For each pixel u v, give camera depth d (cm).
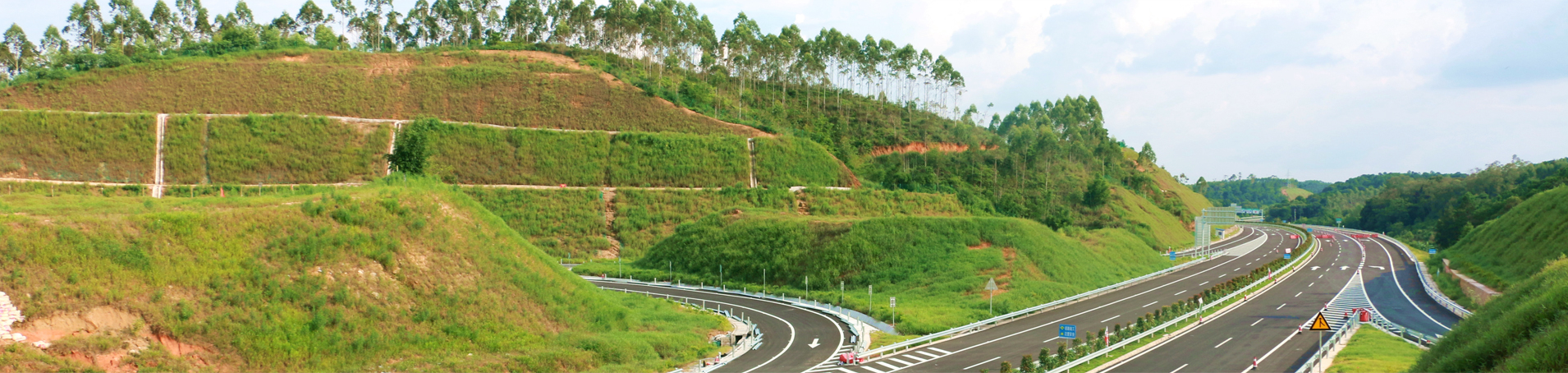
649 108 12281
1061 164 14862
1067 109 19338
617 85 12825
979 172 13075
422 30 18138
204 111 10619
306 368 3039
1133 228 12244
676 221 9950
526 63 13712
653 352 3903
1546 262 5609
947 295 5975
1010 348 4209
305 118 10156
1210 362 3722
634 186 10588
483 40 18125
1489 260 7475
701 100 13112
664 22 14362
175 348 2841
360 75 12112
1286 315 5291
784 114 13700
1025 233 7344
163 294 2961
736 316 5544
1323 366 3547
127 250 3017
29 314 2634
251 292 3159
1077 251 7719
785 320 5384
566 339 3853
